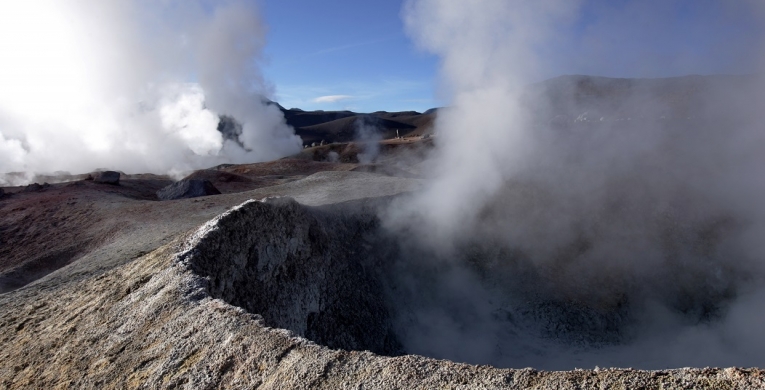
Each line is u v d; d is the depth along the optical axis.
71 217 26.62
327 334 14.54
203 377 7.36
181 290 10.05
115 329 9.59
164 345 8.45
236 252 12.90
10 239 24.98
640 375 5.55
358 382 6.44
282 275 14.25
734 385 5.07
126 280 11.86
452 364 6.43
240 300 12.12
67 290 12.95
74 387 8.14
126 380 7.88
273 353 7.39
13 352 10.02
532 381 5.86
